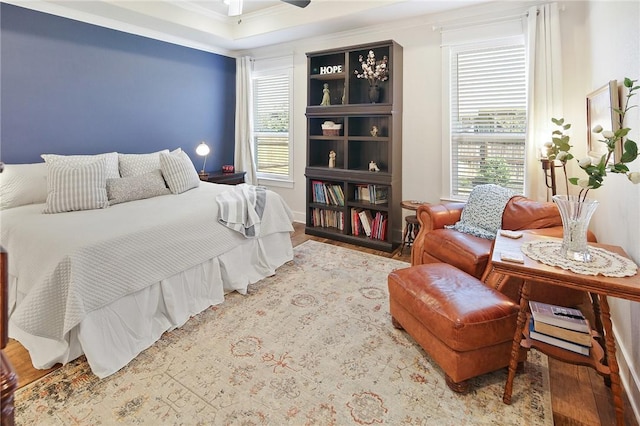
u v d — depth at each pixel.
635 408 1.54
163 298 2.31
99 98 3.83
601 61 2.47
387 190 4.00
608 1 2.27
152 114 4.37
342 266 3.39
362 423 1.52
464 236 2.65
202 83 4.97
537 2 3.20
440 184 3.91
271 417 1.55
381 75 3.91
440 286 1.90
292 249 3.63
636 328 1.60
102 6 3.46
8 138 3.21
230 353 2.03
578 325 1.59
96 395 1.69
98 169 2.90
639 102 1.64
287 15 4.18
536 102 3.19
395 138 3.90
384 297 2.72
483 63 3.52
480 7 3.45
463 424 1.51
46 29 3.37
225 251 2.77
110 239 2.04
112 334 1.98
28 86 3.30
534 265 1.51
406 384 1.76
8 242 2.23
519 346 1.61
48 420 1.53
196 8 4.14
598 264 1.50
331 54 4.40
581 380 1.78
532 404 1.62
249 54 5.29
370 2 3.56
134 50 4.11
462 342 1.62
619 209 1.95
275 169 5.37
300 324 2.34
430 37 3.79
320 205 4.44
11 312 2.14
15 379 0.70
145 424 1.51
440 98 3.80
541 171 3.21
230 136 5.49
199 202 2.94
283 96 5.12
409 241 3.84
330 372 1.85
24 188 2.92
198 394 1.70
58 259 1.85
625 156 1.41
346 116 4.11
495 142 3.57
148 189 3.22
